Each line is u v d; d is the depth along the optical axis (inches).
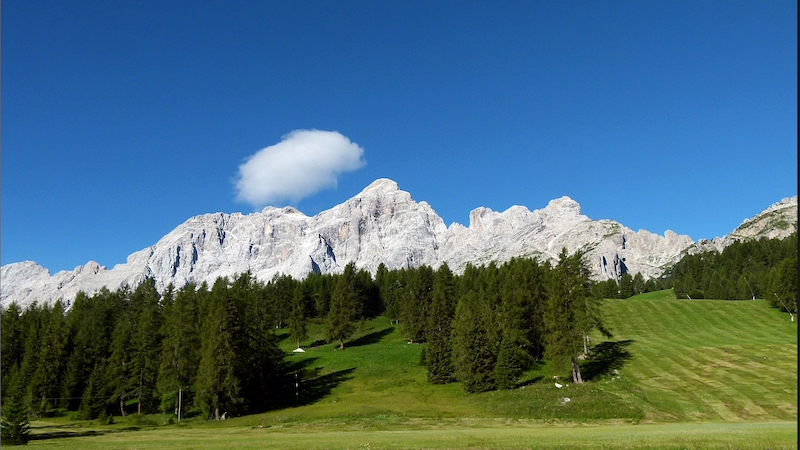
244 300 3597.4
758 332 3740.2
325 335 4835.1
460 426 2130.9
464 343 3193.9
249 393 3134.8
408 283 5255.9
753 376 2613.2
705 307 4662.9
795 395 2281.0
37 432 2561.5
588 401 2415.1
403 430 2033.7
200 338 3371.1
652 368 2965.1
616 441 1299.2
